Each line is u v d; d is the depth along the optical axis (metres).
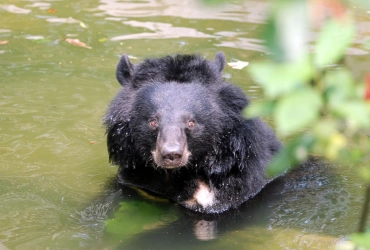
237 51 17.88
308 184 11.97
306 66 3.24
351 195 11.34
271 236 9.88
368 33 17.92
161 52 17.80
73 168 12.37
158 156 9.80
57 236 9.66
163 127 9.98
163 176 11.34
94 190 11.51
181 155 9.64
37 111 14.70
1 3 22.39
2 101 15.09
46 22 20.52
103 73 16.69
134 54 17.67
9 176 11.90
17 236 9.62
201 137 10.41
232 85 11.11
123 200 11.13
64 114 14.59
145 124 10.44
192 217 10.73
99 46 18.48
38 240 9.51
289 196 11.42
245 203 11.20
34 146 13.18
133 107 10.76
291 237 9.79
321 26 3.57
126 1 22.61
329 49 3.27
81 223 10.19
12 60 17.55
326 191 11.59
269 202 11.19
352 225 10.08
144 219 10.56
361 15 19.03
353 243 4.75
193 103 10.32
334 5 3.00
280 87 3.20
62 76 16.53
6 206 10.70
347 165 12.81
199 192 11.18
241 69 16.61
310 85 3.40
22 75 16.59
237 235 9.98
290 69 3.21
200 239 9.84
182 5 22.00
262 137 11.44
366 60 15.89
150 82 10.98
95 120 14.32
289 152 4.15
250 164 11.02
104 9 21.78
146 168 11.38
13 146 13.13
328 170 12.65
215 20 20.50
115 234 9.88
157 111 10.23
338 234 9.80
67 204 10.89
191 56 11.32
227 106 10.82
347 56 16.16
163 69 11.04
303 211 10.77
